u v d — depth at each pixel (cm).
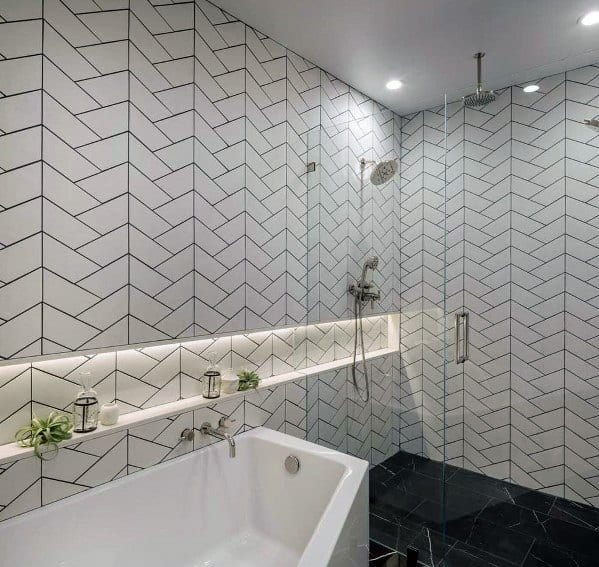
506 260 218
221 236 205
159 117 177
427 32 221
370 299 251
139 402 178
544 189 208
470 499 211
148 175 174
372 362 249
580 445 197
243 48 214
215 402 198
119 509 157
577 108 202
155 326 177
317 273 259
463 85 280
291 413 239
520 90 216
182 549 176
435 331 233
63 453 145
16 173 137
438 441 225
